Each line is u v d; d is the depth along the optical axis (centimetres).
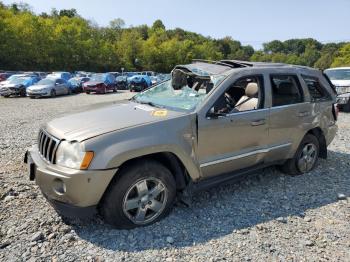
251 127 406
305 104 477
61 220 351
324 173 528
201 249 311
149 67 8038
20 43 5278
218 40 12581
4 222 343
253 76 418
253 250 312
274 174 513
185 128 349
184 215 374
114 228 339
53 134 331
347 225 364
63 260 287
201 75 414
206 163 372
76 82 2744
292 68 476
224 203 409
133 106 404
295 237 336
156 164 340
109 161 302
